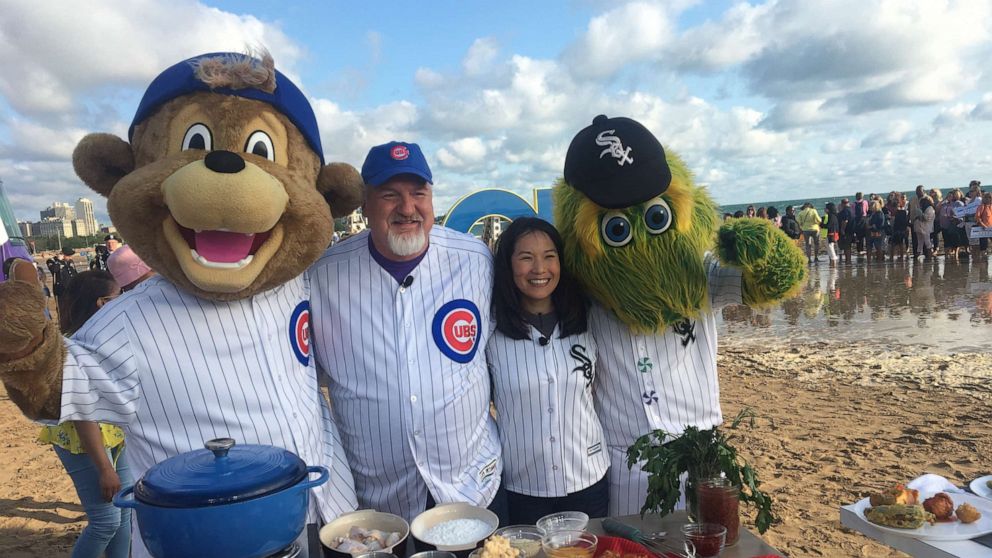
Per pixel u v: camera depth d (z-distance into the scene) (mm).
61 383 2029
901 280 15820
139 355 2244
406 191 2729
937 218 19891
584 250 2809
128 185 2131
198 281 2178
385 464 2807
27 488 5883
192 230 2211
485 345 3023
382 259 2865
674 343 3047
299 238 2328
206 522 1502
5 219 12273
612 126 2773
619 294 2826
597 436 3090
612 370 3072
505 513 3064
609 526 2418
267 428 2408
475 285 2979
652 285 2777
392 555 1951
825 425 6512
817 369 8617
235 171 2031
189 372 2305
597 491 3053
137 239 2203
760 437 6309
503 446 3064
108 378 2178
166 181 2072
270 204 2076
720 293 2988
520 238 2900
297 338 2625
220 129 2236
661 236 2740
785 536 4402
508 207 18641
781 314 13055
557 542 2107
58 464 6531
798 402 7332
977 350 8727
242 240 2236
